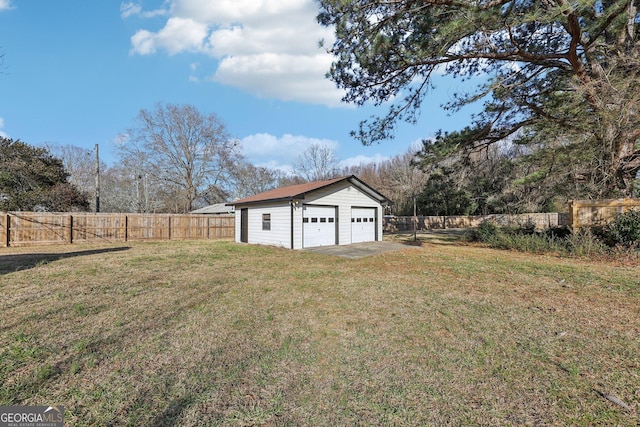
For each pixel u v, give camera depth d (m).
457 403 2.07
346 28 7.42
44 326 3.42
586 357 2.71
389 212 32.22
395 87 9.01
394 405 2.04
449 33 6.64
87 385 2.28
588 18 7.47
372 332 3.30
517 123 10.70
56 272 6.45
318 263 7.98
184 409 2.00
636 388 2.22
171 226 16.48
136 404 2.05
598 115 7.99
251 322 3.61
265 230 13.17
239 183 33.38
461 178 13.17
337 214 13.20
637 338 3.09
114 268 7.02
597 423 1.86
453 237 17.31
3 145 16.84
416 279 5.93
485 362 2.63
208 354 2.79
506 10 6.73
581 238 9.06
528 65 9.31
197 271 6.79
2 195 16.22
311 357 2.73
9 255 9.35
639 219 8.16
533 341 3.05
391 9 7.18
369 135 10.18
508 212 22.31
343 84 8.89
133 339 3.10
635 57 7.73
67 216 13.76
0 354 2.73
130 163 26.80
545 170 11.11
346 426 1.85
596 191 9.73
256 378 2.38
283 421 1.89
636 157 9.02
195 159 28.92
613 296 4.63
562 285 5.35
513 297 4.63
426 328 3.41
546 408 2.01
